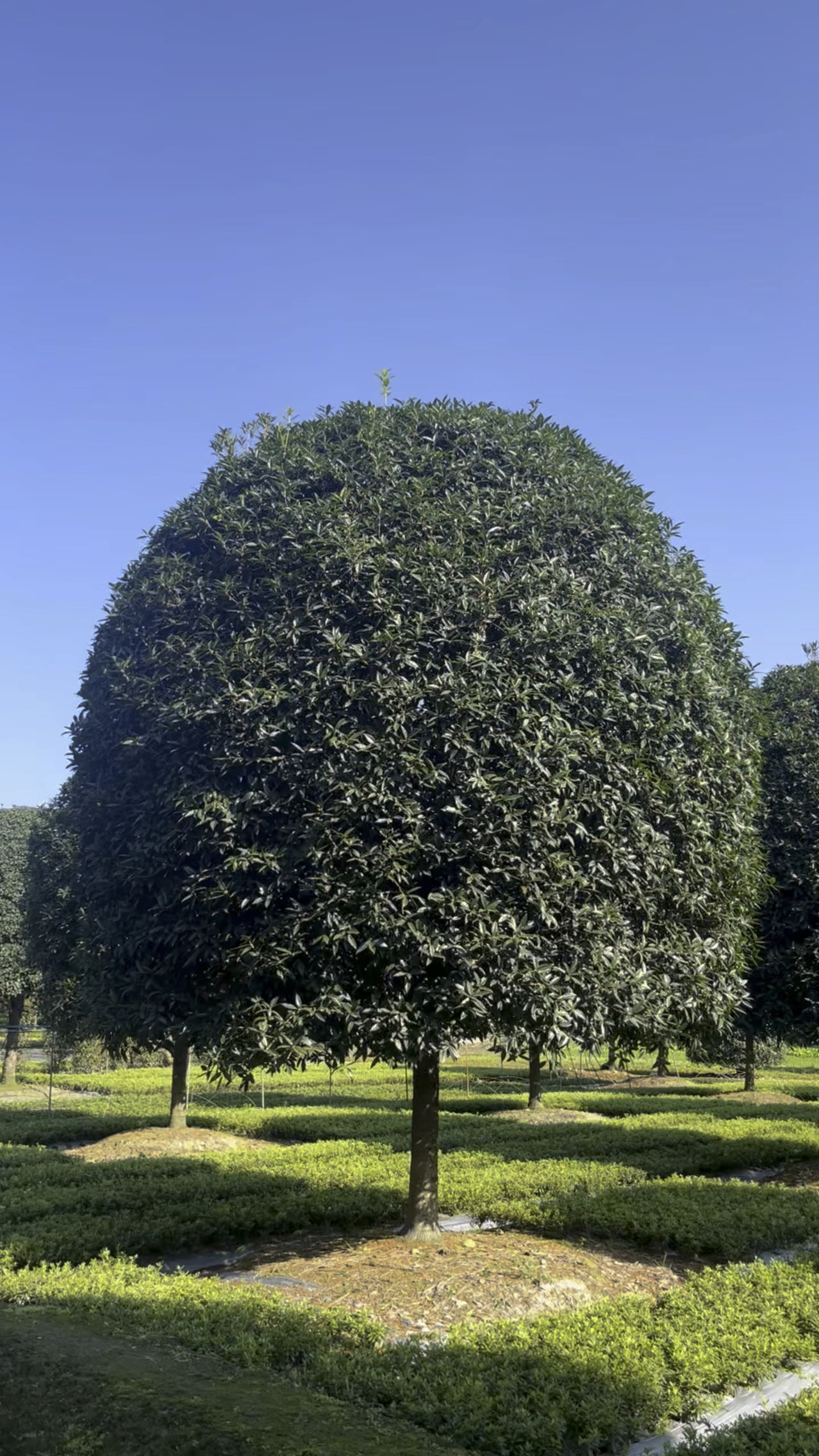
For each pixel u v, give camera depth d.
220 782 8.58
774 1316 7.91
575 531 9.73
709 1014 9.53
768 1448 5.85
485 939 8.02
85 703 9.98
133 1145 17.44
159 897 8.80
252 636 8.85
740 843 10.09
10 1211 11.73
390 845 8.05
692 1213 11.25
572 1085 33.22
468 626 8.81
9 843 31.44
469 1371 6.82
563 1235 11.09
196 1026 8.73
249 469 9.91
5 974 30.41
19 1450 5.30
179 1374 6.26
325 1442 5.40
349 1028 7.94
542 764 8.34
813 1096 28.16
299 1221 11.53
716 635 10.61
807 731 14.80
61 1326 7.14
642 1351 7.18
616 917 8.45
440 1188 12.54
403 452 9.84
